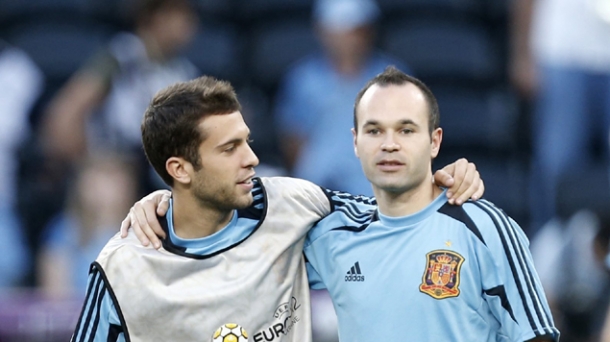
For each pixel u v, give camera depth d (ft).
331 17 102.89
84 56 119.03
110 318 51.60
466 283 48.08
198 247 52.26
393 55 120.37
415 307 48.34
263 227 52.75
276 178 54.95
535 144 115.14
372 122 48.70
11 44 119.55
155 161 52.75
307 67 107.04
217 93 51.52
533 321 47.16
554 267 88.69
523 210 112.57
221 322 51.13
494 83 123.24
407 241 49.47
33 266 102.73
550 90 111.14
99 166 89.30
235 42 124.98
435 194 50.47
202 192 51.55
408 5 124.16
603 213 87.71
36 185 107.55
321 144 101.91
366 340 49.14
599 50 110.01
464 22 125.18
